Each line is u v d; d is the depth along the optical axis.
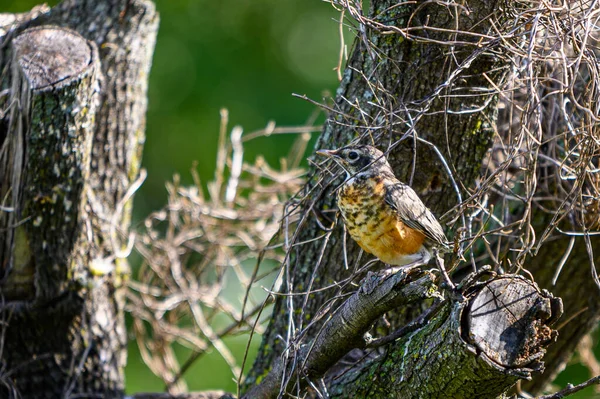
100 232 12.17
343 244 9.86
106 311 12.34
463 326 7.36
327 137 10.16
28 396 11.89
